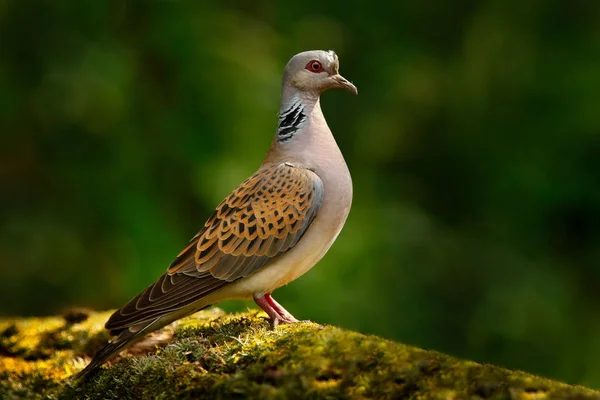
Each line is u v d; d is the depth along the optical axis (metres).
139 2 14.05
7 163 14.31
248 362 5.92
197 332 7.02
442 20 16.58
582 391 5.34
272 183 7.07
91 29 13.88
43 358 7.79
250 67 13.70
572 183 14.85
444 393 5.29
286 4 15.66
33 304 13.98
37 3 13.82
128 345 6.88
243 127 13.45
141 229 13.45
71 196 13.98
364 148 15.45
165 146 13.70
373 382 5.46
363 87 15.85
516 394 5.16
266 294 7.17
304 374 5.54
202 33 13.73
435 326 14.55
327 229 7.11
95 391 6.50
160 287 6.73
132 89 13.73
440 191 16.11
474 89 15.63
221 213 7.07
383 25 16.30
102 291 13.78
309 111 7.40
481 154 15.70
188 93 13.62
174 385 6.00
